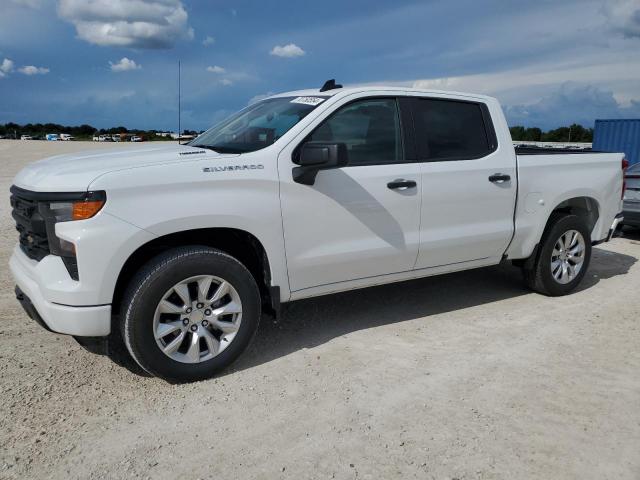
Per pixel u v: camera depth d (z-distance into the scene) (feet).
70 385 11.36
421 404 10.69
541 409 10.52
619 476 8.55
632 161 59.82
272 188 12.02
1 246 23.27
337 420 10.14
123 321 10.93
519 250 16.61
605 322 15.29
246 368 12.34
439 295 17.71
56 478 8.48
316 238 12.77
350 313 15.94
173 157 11.75
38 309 10.94
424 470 8.68
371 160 13.60
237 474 8.61
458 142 15.14
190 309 11.37
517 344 13.66
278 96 15.40
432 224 14.49
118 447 9.29
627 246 26.37
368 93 13.70
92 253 10.30
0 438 9.43
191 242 12.16
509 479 8.47
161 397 10.98
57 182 10.47
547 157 16.80
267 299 12.92
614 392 11.20
